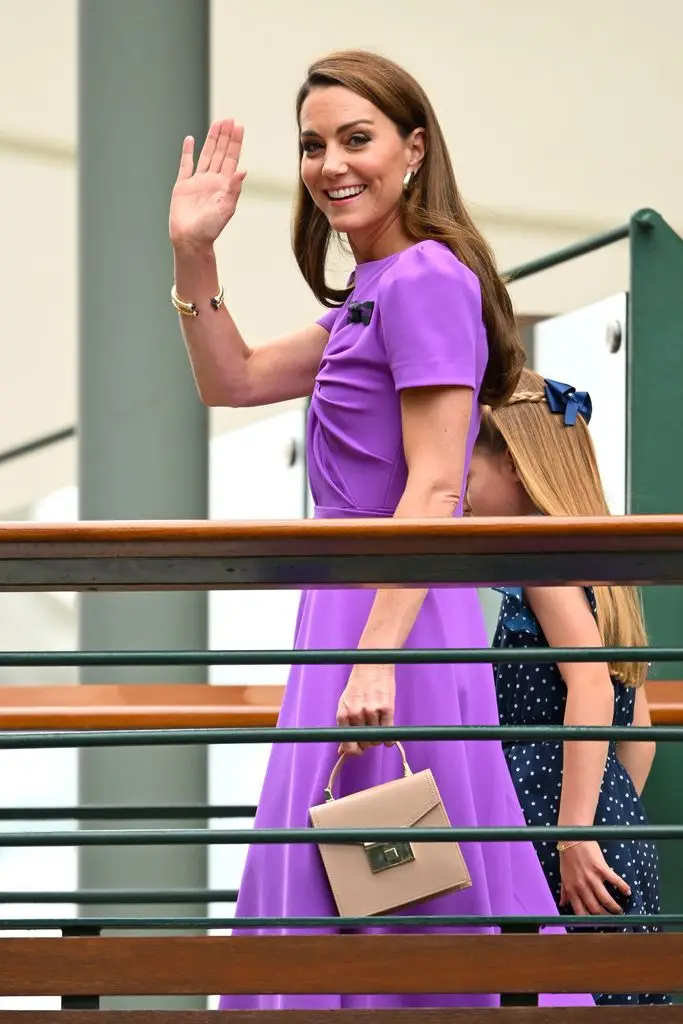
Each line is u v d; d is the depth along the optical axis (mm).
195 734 9039
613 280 46750
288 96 45344
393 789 9695
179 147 19812
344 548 8656
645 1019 9172
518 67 45469
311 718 10023
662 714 14023
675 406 17125
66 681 51188
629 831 9141
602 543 8672
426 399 9672
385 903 9688
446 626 10203
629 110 45750
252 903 10383
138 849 19547
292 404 43719
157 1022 9047
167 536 8523
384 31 45000
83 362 19734
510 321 10398
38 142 46219
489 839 9203
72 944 9188
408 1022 9094
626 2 44812
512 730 9125
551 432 12516
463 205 10461
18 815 12984
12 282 47562
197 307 11102
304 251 11641
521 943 9195
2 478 49094
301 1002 10000
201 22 20062
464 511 10625
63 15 44906
